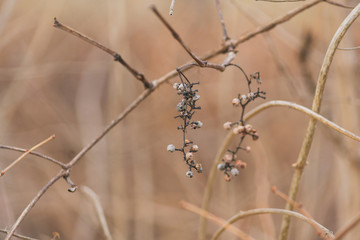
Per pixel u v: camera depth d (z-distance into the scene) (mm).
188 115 1173
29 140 4223
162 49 4691
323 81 1331
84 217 3555
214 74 4605
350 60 2609
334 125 1273
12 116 4070
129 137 4113
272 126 4512
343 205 2664
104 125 4246
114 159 3578
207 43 4762
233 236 3055
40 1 3930
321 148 3561
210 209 3674
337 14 2576
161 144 4375
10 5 3299
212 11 4844
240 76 4562
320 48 3160
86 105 4301
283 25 3395
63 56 4656
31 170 4059
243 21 4172
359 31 2867
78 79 4898
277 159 4309
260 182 2691
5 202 2830
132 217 3637
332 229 3246
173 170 4344
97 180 3736
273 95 4523
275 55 2443
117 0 3609
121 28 3658
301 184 3547
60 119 4336
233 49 1634
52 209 3744
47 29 4238
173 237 3723
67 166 1397
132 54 4375
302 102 2604
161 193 4176
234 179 3475
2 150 3861
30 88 4285
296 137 4488
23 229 3623
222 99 3766
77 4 4910
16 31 3750
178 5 4945
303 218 1342
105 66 4422
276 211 1424
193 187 4020
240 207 3430
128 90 3977
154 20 4805
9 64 4094
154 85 1608
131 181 3908
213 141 4359
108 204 3588
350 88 2621
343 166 2666
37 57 4176
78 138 4168
